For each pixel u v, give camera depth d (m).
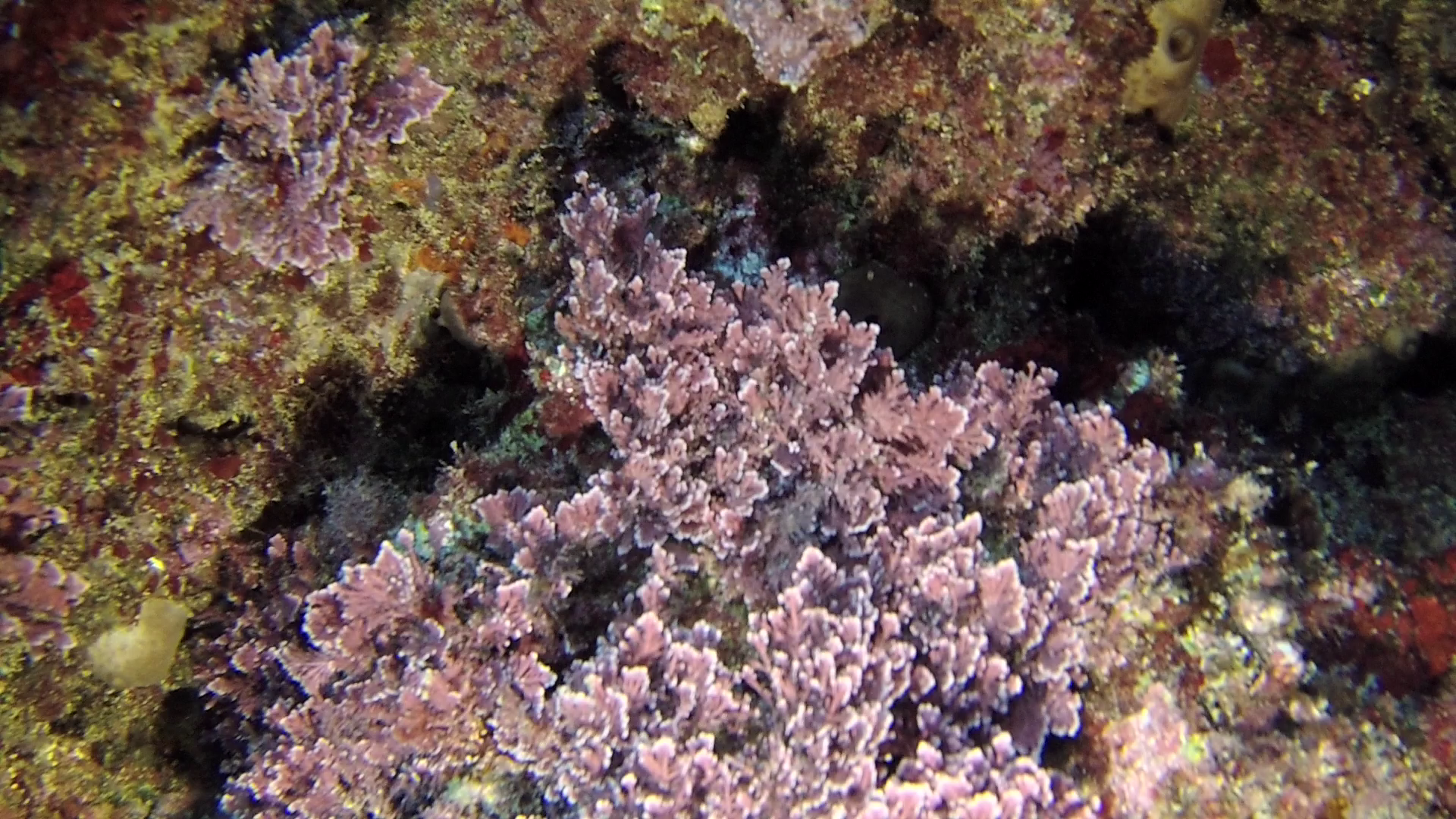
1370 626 0.32
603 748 0.31
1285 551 0.33
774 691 0.31
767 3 0.33
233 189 0.33
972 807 0.29
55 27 0.30
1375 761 0.31
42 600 0.34
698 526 0.33
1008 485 0.34
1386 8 0.36
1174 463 0.34
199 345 0.35
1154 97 0.35
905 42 0.34
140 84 0.32
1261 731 0.31
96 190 0.32
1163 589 0.32
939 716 0.31
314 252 0.34
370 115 0.34
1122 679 0.32
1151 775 0.31
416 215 0.36
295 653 0.34
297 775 0.34
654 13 0.35
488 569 0.33
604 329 0.35
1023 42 0.33
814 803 0.30
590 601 0.34
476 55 0.35
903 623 0.32
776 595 0.33
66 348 0.33
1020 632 0.31
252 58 0.32
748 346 0.34
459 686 0.32
